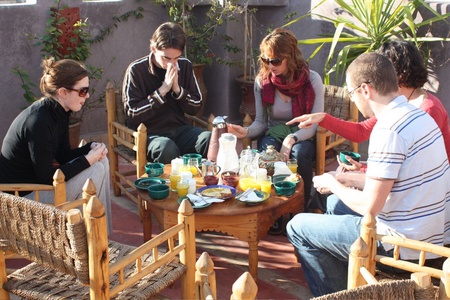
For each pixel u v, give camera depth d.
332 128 3.54
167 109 4.31
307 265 2.76
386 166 2.24
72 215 1.98
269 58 3.92
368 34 5.12
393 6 5.29
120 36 6.09
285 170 3.46
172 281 2.41
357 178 2.81
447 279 1.64
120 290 2.19
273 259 3.57
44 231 2.10
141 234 3.97
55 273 2.42
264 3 5.97
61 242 2.07
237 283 1.47
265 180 3.20
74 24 5.52
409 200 2.31
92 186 2.47
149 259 2.54
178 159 3.46
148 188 3.19
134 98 4.14
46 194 3.24
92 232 1.99
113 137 4.51
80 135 5.98
